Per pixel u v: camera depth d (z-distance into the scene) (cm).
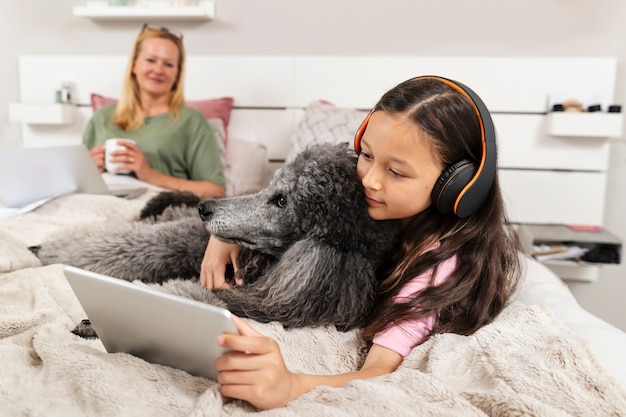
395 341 82
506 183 232
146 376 69
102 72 253
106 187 176
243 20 249
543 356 72
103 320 73
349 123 199
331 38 246
